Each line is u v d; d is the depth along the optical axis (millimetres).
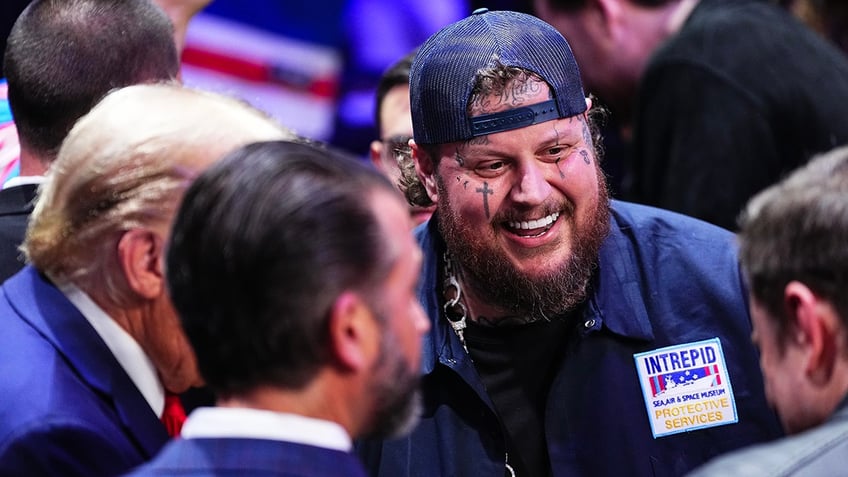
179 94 5566
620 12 10453
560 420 6426
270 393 4320
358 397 4422
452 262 6645
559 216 6277
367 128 14406
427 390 6531
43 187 5855
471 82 6082
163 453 4316
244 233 4219
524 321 6484
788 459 4453
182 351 5570
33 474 4992
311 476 4195
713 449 6402
